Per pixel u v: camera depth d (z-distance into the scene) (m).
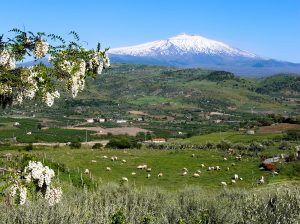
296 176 56.50
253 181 54.34
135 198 16.83
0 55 6.65
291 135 107.19
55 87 7.03
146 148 97.25
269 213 13.26
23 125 191.00
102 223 12.77
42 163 6.62
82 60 7.29
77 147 100.94
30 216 11.69
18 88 6.80
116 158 70.62
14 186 6.14
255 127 133.12
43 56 6.89
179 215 14.39
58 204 12.80
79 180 29.77
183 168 65.19
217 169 64.25
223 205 15.34
